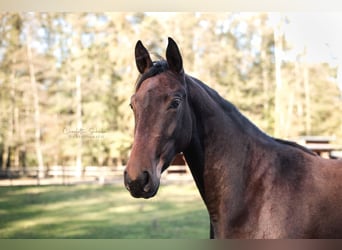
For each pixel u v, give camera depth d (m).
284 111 8.13
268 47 8.29
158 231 4.19
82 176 7.96
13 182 7.64
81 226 4.69
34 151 8.44
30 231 4.55
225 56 8.37
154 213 5.25
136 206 5.72
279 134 8.09
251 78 8.34
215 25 8.35
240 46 8.37
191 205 5.67
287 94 8.14
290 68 8.12
